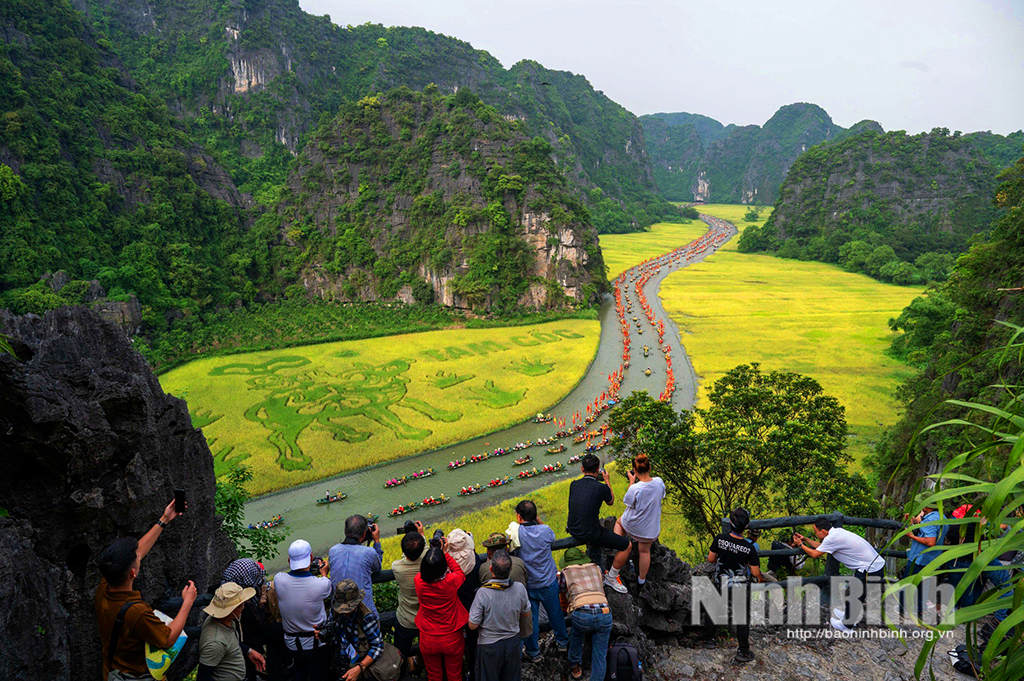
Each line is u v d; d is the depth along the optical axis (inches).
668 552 472.1
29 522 369.7
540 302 5359.3
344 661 343.9
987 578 441.1
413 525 430.9
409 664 391.2
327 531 2009.1
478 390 3415.4
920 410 1690.5
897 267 6786.4
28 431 375.2
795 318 5113.2
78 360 482.6
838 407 1445.6
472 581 394.9
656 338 4635.8
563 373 3735.2
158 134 5511.8
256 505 2190.0
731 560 439.2
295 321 4948.3
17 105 4475.9
